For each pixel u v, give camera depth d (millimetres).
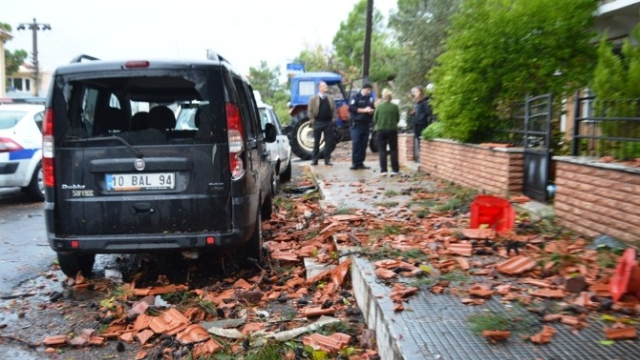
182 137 5125
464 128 9203
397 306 3828
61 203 5098
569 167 5945
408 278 4500
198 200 5086
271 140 7371
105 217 5070
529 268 4602
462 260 4875
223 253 6367
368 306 4262
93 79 5102
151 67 5043
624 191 5082
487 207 6078
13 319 4684
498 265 4660
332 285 5074
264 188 6898
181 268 6008
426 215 7250
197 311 4660
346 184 10664
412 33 20172
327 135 14617
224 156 5105
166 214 5074
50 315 4766
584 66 8633
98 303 5023
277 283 5430
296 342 3965
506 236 5625
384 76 30969
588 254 4898
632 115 5816
